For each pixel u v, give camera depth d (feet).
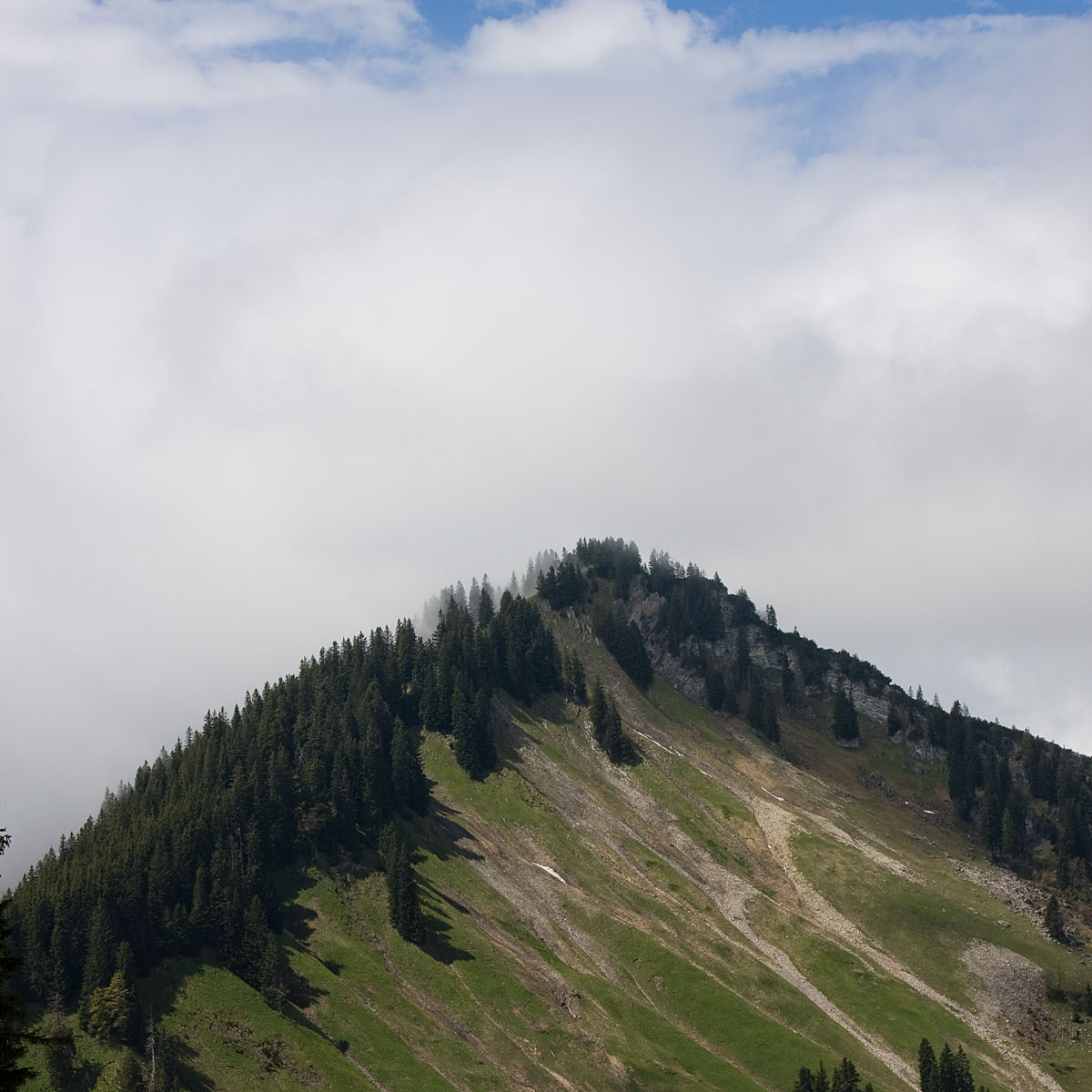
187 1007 553.23
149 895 594.24
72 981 547.08
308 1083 534.37
